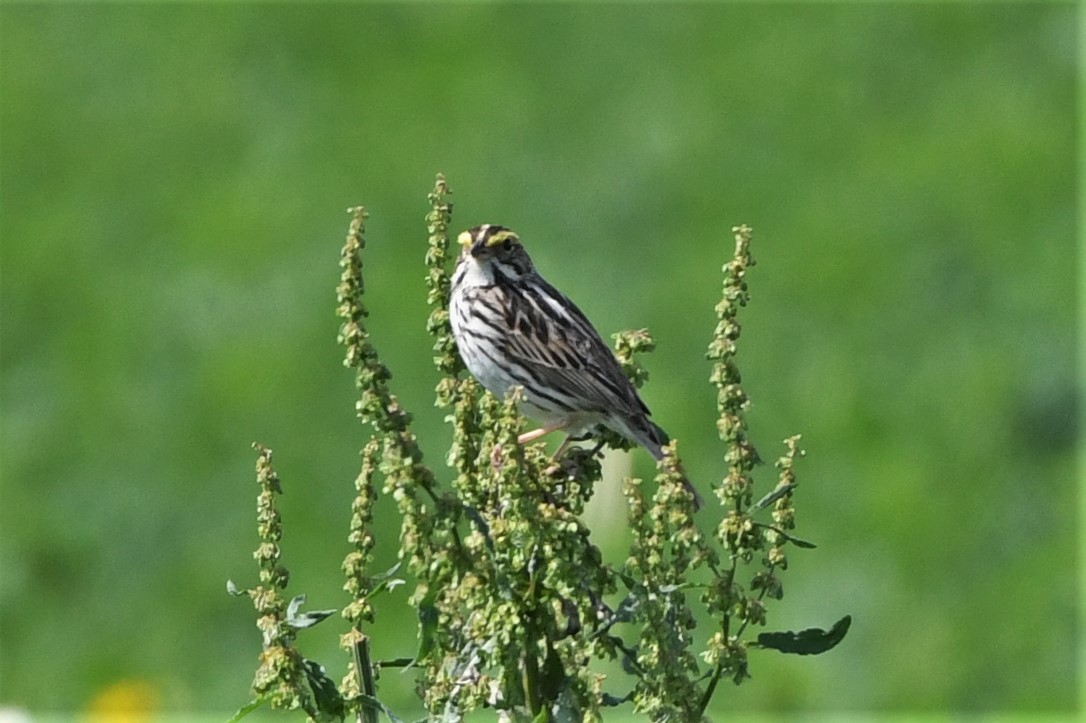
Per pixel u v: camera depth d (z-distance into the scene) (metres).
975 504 15.05
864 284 17.67
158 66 22.92
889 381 16.41
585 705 5.95
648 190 19.52
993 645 13.80
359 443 15.76
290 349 16.83
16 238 19.41
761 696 13.02
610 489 7.01
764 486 15.21
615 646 5.95
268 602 5.93
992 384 16.11
